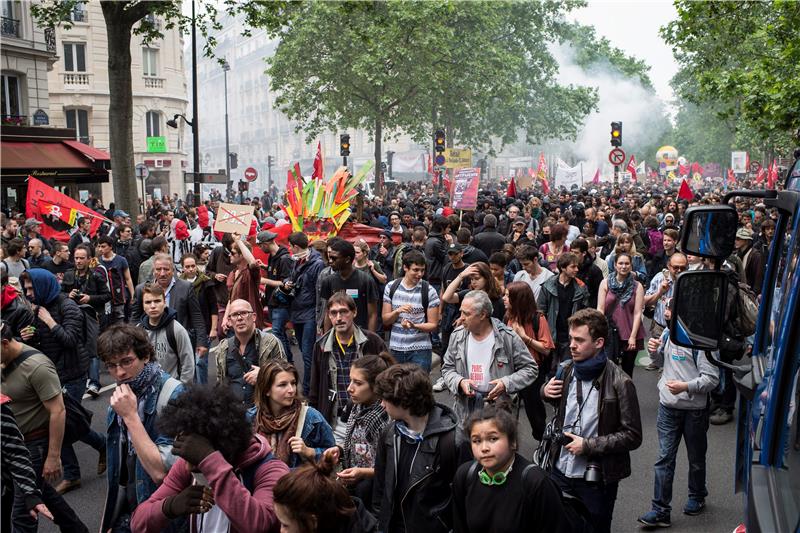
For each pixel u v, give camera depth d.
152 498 3.91
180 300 9.28
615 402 5.04
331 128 53.28
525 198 36.69
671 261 9.19
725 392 9.52
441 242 12.97
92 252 15.34
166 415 3.69
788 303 2.85
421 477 4.66
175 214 34.78
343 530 3.52
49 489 5.86
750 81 19.66
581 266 10.79
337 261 9.12
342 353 6.75
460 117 61.91
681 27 23.03
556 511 4.00
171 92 58.41
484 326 6.57
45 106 34.91
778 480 2.64
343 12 29.59
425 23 48.84
